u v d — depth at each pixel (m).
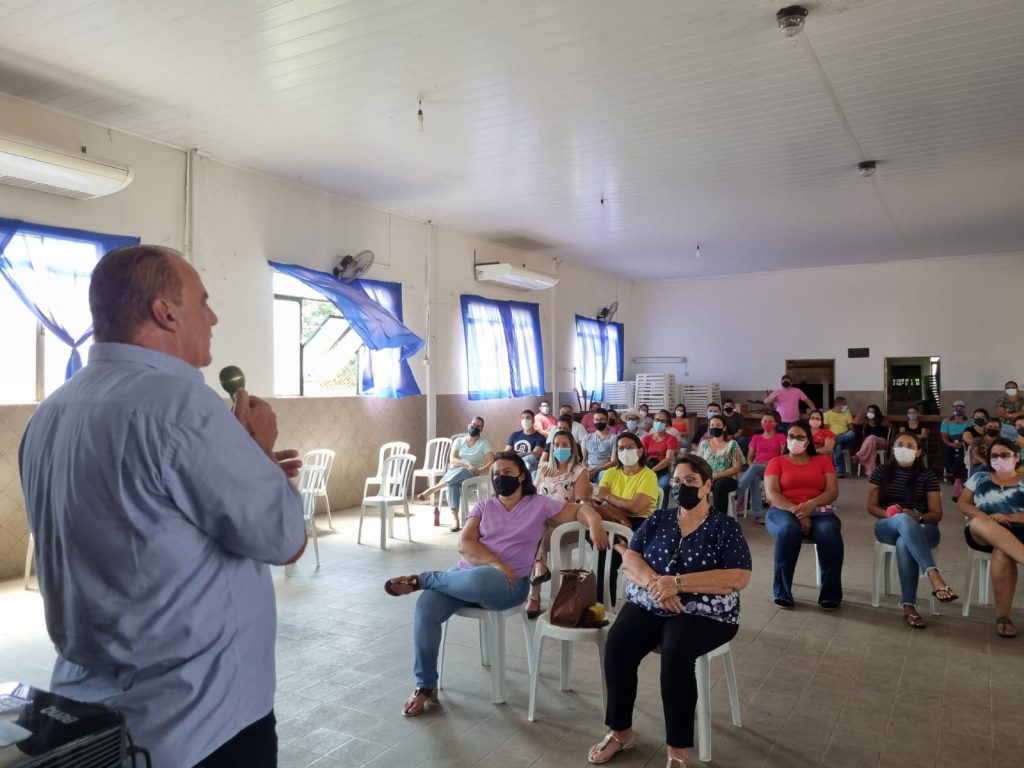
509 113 5.57
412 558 5.76
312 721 2.98
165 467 1.14
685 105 5.45
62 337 5.33
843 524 7.29
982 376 11.87
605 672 2.74
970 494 4.43
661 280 14.58
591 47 4.49
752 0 3.95
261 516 1.20
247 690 1.26
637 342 14.80
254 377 6.88
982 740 2.83
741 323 13.84
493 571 3.13
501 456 3.44
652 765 2.63
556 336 12.30
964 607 4.41
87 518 1.16
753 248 11.27
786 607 4.55
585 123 5.80
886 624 4.23
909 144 6.40
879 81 5.04
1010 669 3.55
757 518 7.46
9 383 5.27
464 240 9.96
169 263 1.28
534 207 8.55
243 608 1.27
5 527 5.08
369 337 7.50
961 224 9.55
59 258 5.34
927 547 4.26
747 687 3.34
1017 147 6.49
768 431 7.59
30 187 5.04
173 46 4.41
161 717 1.16
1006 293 11.70
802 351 13.27
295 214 7.37
